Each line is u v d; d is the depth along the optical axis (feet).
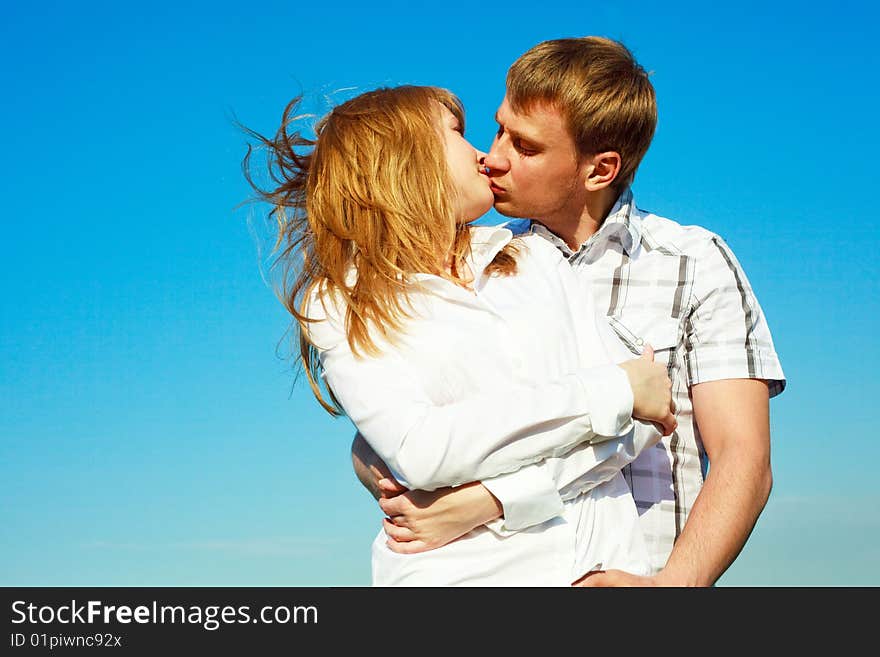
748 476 7.02
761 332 7.74
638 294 7.92
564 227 8.41
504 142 8.13
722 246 8.02
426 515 5.65
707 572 6.55
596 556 5.92
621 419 5.68
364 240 6.26
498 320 6.09
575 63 7.97
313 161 6.81
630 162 8.21
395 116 6.59
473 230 6.86
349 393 5.88
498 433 5.43
